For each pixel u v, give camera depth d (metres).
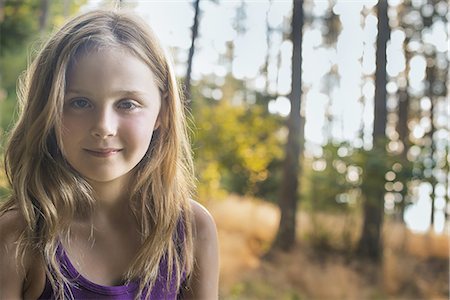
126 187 1.10
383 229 7.43
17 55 6.53
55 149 1.05
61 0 6.92
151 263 1.07
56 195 1.04
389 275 7.13
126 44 1.01
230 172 7.90
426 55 8.71
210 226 1.20
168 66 1.10
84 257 1.05
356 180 7.37
